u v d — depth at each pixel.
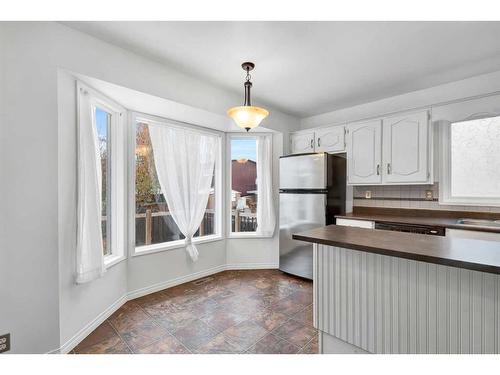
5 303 1.54
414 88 2.96
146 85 2.25
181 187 3.17
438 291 1.26
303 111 3.81
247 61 2.32
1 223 1.53
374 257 1.45
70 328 1.86
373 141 3.10
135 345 1.90
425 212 2.98
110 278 2.39
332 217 3.27
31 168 1.62
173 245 3.10
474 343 1.18
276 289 2.96
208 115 2.92
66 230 1.83
